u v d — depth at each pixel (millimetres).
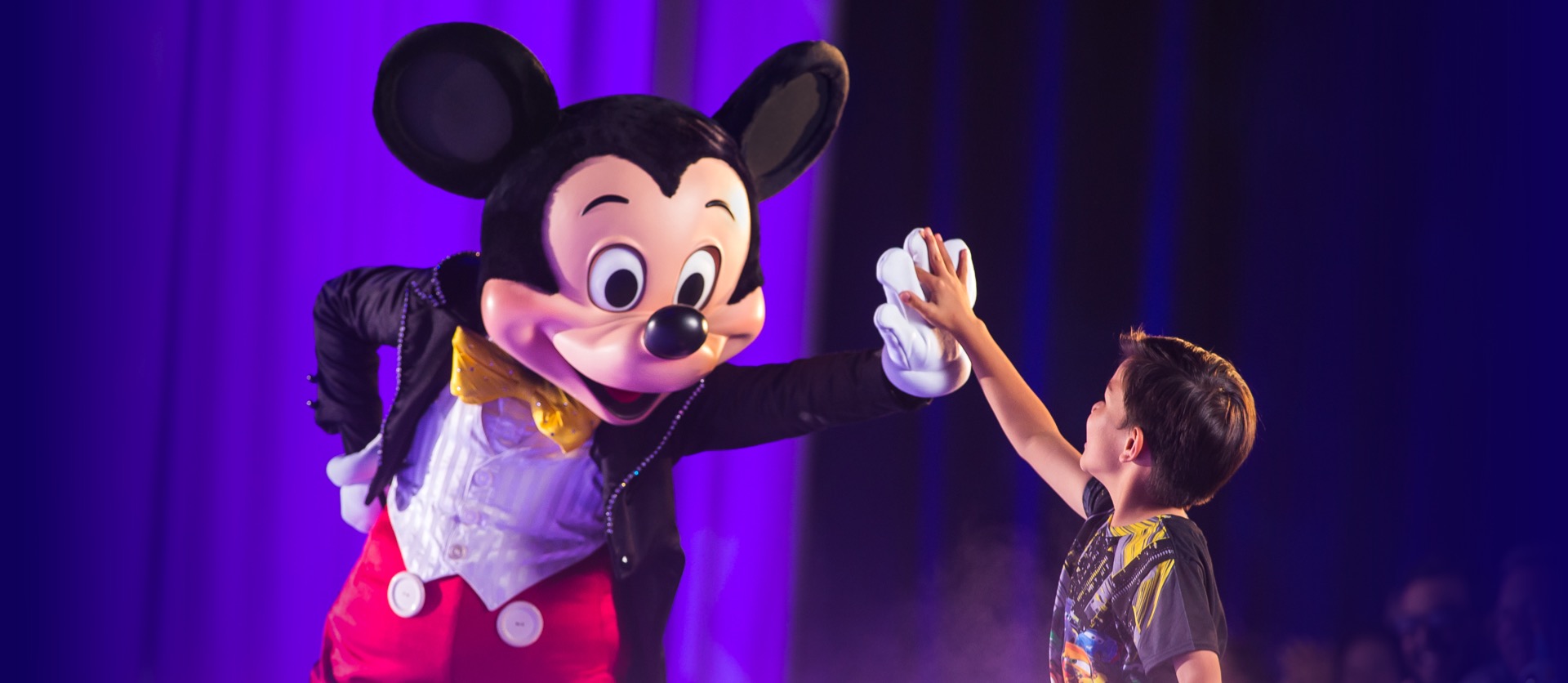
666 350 1655
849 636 3076
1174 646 1549
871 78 3090
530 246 1742
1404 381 3141
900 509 3105
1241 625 3152
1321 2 3170
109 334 2584
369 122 2711
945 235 3102
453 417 1910
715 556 3033
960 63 3125
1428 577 3088
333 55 2699
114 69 2580
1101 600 1657
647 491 1929
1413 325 3145
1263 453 3164
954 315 1771
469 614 1887
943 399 3117
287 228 2682
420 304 1922
